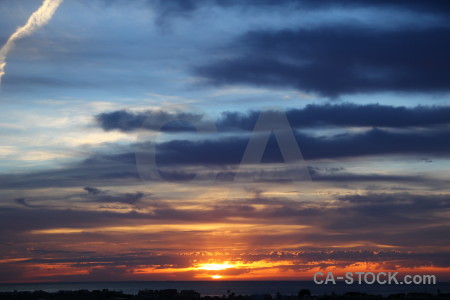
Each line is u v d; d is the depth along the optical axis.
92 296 108.38
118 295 109.75
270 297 97.38
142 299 102.25
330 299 89.31
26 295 113.94
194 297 103.25
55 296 110.81
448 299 85.25
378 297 90.31
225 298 98.19
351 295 94.81
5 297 111.31
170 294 112.94
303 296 94.94
